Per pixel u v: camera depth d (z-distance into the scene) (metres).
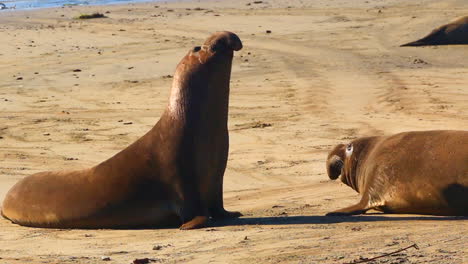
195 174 30.94
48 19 146.62
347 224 29.28
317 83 77.56
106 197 31.88
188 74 31.20
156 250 26.36
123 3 182.25
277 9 150.00
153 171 31.36
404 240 25.12
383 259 22.56
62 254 26.53
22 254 26.94
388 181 33.03
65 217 32.72
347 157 36.69
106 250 26.94
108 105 71.38
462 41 99.44
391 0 155.38
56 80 84.69
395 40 105.31
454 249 23.53
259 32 118.75
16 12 165.38
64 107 71.19
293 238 26.55
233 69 87.19
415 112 63.34
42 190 33.50
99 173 32.34
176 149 30.88
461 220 29.75
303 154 51.47
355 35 111.06
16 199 34.28
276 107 67.81
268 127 60.41
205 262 23.89
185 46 105.88
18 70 91.56
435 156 31.67
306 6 153.62
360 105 67.25
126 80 83.25
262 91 75.00
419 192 31.77
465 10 132.00
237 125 61.38
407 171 32.38
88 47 108.06
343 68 85.62
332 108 66.50
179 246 26.75
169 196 31.22
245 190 42.34
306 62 90.38
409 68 84.56
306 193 39.66
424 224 28.55
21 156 53.91
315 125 60.34
